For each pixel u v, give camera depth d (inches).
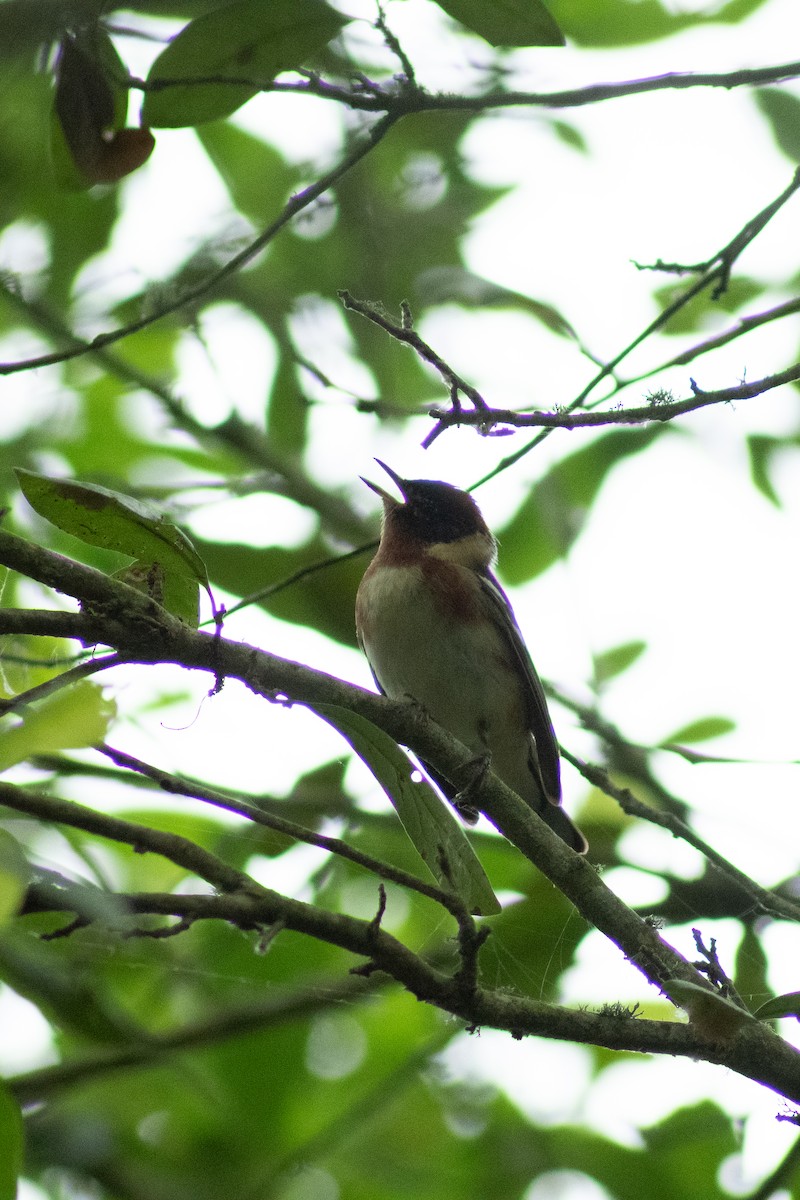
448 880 255.4
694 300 490.9
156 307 421.7
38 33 305.3
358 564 484.7
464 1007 246.4
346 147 520.1
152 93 284.8
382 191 546.6
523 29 270.8
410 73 288.4
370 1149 435.2
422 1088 446.6
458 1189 430.6
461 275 521.0
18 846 194.2
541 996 373.1
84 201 491.8
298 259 533.3
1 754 199.2
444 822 272.5
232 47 278.7
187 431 526.9
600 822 457.1
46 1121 409.4
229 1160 425.1
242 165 524.1
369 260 528.7
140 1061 360.2
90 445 526.9
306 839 227.8
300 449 535.5
